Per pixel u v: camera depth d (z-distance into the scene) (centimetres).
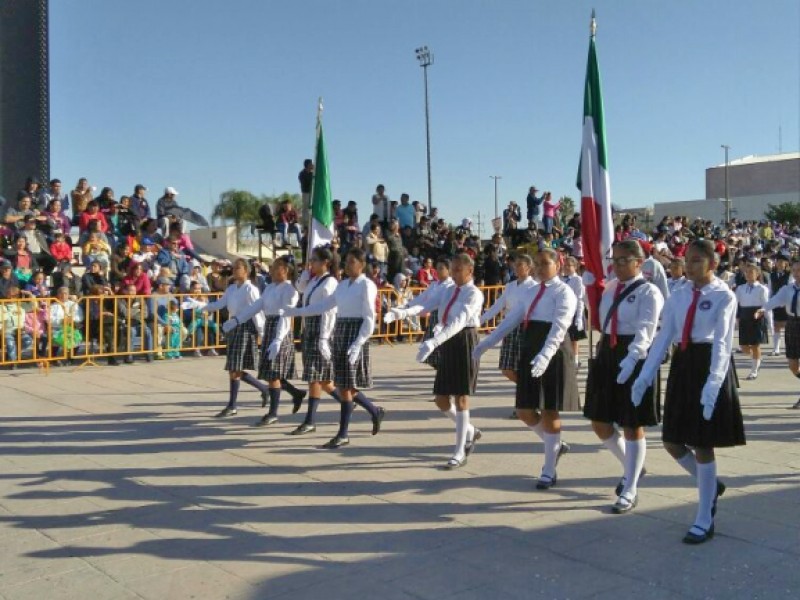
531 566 441
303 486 604
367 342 735
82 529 510
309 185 1753
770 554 455
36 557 462
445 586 415
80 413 897
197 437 775
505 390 1074
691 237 2444
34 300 1223
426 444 739
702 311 474
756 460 672
